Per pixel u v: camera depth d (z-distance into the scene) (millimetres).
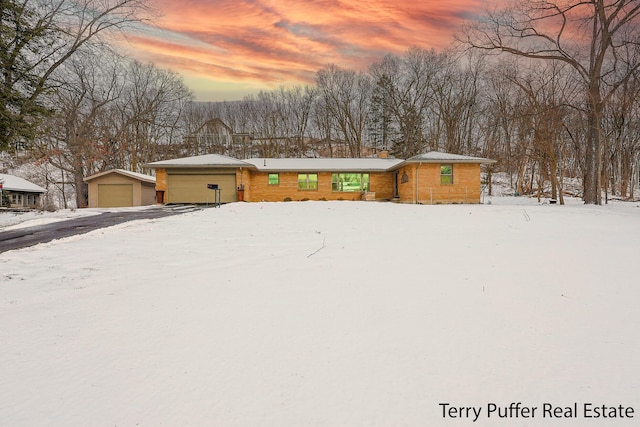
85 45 20469
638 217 13531
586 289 4602
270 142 52031
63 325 3408
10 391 2314
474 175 22391
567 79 27266
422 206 17016
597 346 2990
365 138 53062
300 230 10195
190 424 1995
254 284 4863
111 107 37500
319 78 47812
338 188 25812
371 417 2061
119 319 3568
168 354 2822
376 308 3900
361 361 2721
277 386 2373
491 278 5141
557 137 27047
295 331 3281
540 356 2814
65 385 2381
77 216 14039
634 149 36000
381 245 7883
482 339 3119
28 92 16109
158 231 9836
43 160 28719
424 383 2420
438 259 6434
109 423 2004
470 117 42375
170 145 49844
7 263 6102
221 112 60000
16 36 14820
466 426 1988
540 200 28109
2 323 3451
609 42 20578
